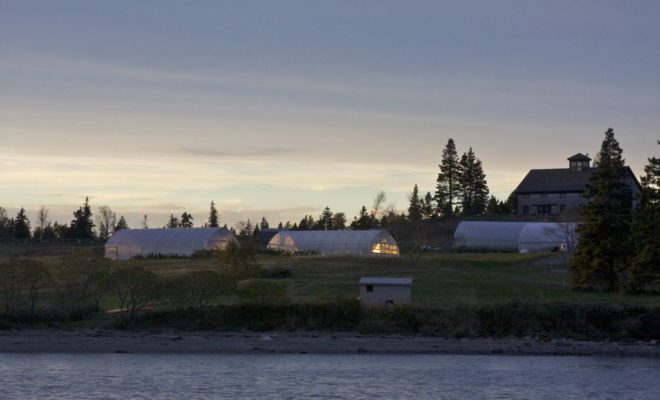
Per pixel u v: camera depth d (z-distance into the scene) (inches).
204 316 2679.6
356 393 1909.4
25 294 2977.4
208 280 2706.7
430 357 2343.8
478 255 4699.8
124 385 1968.5
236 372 2117.4
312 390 1931.6
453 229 6550.2
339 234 5113.2
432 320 2647.6
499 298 2962.6
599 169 3503.9
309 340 2517.2
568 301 2829.7
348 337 2564.0
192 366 2188.7
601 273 3307.1
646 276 3134.8
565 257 4360.2
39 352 2348.7
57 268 3437.5
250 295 2785.4
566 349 2438.5
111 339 2507.4
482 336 2596.0
